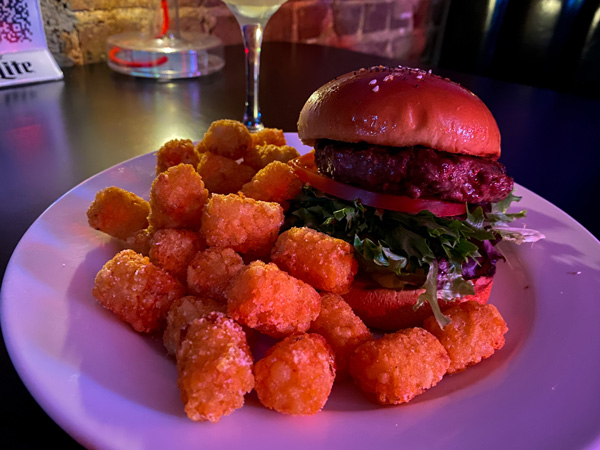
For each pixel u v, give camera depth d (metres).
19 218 0.22
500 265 0.23
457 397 0.15
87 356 0.14
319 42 0.62
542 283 0.21
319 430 0.13
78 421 0.12
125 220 0.20
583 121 0.39
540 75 0.59
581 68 0.55
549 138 0.36
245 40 0.33
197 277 0.17
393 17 0.68
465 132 0.18
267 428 0.13
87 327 0.15
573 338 0.17
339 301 0.17
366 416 0.14
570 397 0.14
